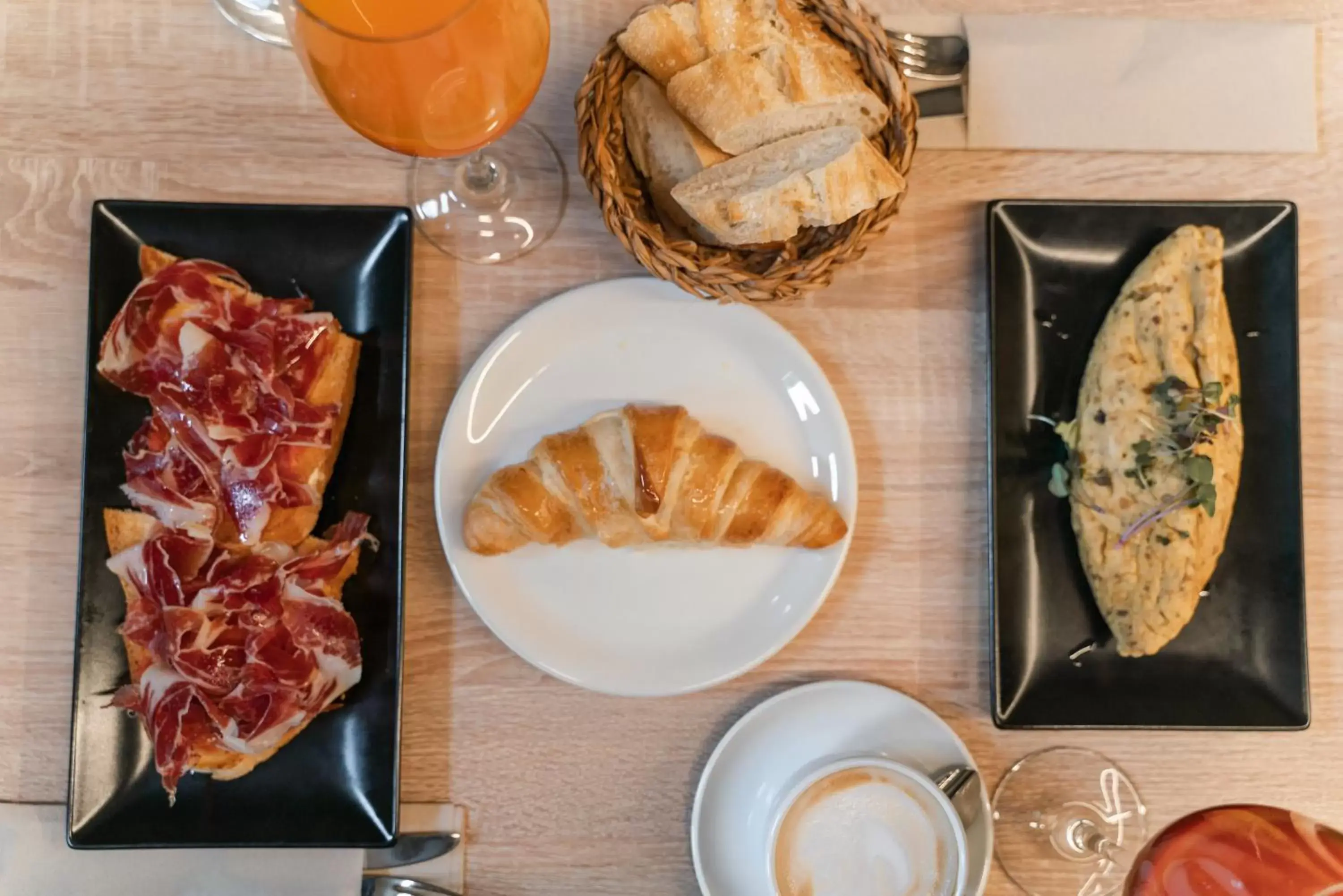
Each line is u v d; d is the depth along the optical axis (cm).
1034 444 96
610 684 91
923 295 98
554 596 93
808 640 96
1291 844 63
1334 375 99
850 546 96
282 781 90
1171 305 93
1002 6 98
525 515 87
